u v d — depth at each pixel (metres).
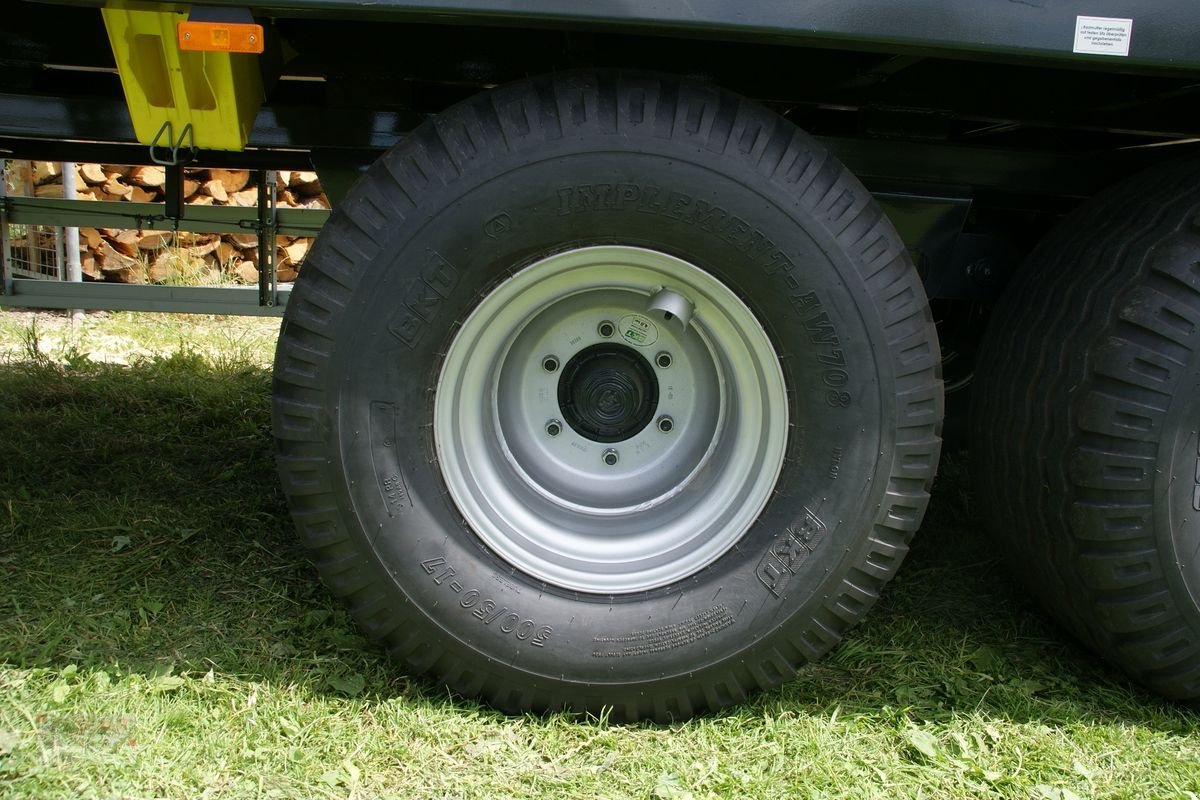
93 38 2.44
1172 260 1.93
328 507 1.90
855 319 1.89
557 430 2.14
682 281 1.95
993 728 2.04
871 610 2.53
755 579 1.97
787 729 1.99
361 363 1.86
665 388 2.14
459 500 1.99
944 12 1.72
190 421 3.89
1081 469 1.99
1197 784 1.91
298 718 1.92
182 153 2.36
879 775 1.87
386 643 2.00
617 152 1.82
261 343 5.55
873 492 1.94
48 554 2.54
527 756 1.88
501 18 1.71
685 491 2.12
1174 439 1.93
